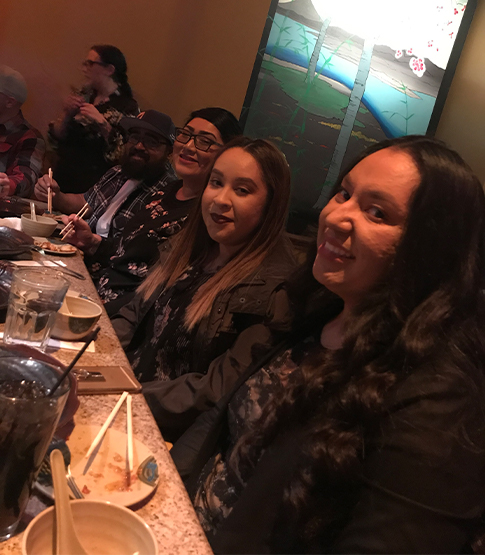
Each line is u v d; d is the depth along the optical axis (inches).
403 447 27.3
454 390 28.7
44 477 26.1
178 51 143.6
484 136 169.2
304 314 44.0
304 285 44.2
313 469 30.9
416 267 32.5
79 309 51.5
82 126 140.6
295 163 155.9
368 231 34.1
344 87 155.9
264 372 43.0
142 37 140.9
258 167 60.9
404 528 25.8
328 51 152.5
